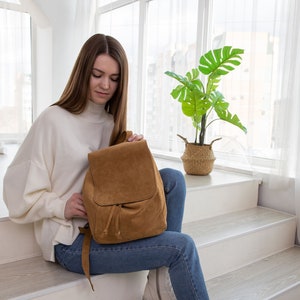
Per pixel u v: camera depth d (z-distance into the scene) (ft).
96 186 3.52
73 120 3.84
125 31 11.04
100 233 3.39
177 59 8.87
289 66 6.10
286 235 6.22
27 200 3.59
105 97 3.89
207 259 4.92
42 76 12.89
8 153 10.19
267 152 6.93
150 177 3.52
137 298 4.14
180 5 8.75
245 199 6.73
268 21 6.68
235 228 5.60
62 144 3.69
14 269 3.88
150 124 10.03
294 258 5.83
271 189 6.64
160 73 9.50
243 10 7.20
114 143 4.14
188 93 6.72
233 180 6.61
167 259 3.39
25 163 3.69
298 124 6.13
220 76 7.22
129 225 3.37
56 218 3.74
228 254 5.21
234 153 7.57
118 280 3.93
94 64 3.74
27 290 3.41
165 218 3.56
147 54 10.38
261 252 5.78
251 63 6.90
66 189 3.78
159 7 9.55
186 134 8.55
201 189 5.94
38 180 3.62
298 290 4.92
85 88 3.81
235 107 7.43
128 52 10.89
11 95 12.42
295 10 5.99
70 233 3.71
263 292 4.59
